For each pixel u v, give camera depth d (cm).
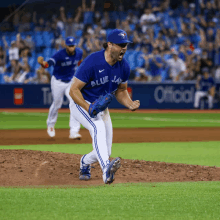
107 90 1683
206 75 7669
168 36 8544
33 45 8788
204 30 8656
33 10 9181
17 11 9144
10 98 7825
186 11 8962
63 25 8956
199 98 7712
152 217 1202
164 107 7744
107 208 1302
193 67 7981
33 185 1720
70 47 3275
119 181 1816
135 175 1948
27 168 2011
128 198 1441
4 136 3906
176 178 1900
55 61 3328
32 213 1234
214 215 1230
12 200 1402
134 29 8938
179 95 7731
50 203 1362
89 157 1781
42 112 7169
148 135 4078
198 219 1187
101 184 1745
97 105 1545
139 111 7488
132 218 1188
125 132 4347
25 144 3331
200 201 1406
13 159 2206
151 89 7719
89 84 1655
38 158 2262
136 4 9131
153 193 1527
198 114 6938
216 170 2100
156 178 1894
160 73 8000
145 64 8062
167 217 1203
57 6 9156
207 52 8181
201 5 8800
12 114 6838
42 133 4203
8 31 9162
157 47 8175
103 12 9138
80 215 1215
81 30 8994
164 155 2792
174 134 4178
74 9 9212
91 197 1455
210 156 2748
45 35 8962
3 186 1684
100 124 1638
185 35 8550
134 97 7688
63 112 7362
